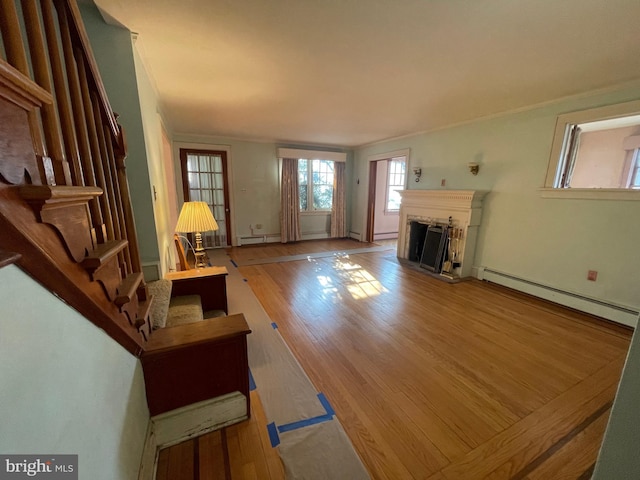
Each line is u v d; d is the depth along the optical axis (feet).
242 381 4.62
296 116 12.17
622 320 8.27
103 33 5.38
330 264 14.78
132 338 3.39
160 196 8.14
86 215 2.57
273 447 4.29
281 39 5.86
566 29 5.31
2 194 1.54
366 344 7.20
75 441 2.01
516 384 5.77
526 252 10.67
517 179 10.74
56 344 1.90
